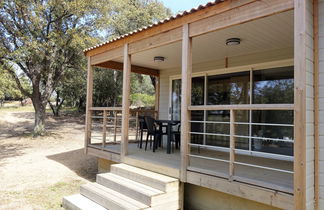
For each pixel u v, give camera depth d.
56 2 10.02
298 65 2.52
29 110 19.84
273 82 4.89
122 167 4.49
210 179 3.36
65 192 4.86
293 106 2.55
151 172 4.12
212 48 4.88
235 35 4.07
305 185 2.46
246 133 5.28
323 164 2.65
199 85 6.33
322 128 2.67
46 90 11.88
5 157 8.04
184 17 3.74
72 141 11.29
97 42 11.20
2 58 9.77
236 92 5.49
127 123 4.89
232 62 5.57
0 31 9.88
